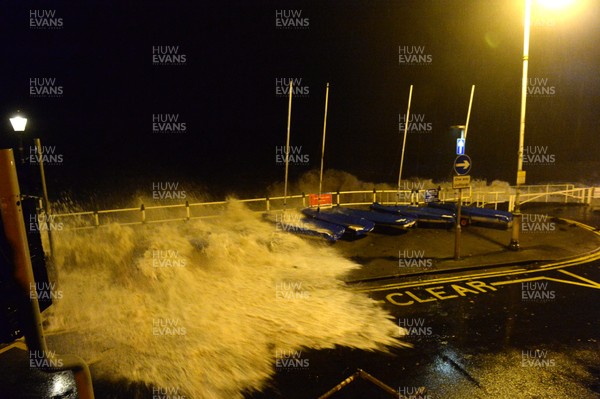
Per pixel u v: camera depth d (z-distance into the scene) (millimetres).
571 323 8273
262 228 15047
